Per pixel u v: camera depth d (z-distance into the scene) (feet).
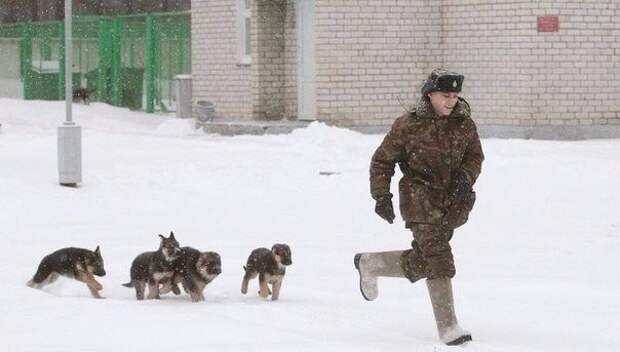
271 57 98.17
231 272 36.14
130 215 53.93
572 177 62.64
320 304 29.32
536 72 86.63
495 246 43.73
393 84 92.48
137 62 127.95
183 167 70.13
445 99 24.77
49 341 23.99
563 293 31.94
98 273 31.60
